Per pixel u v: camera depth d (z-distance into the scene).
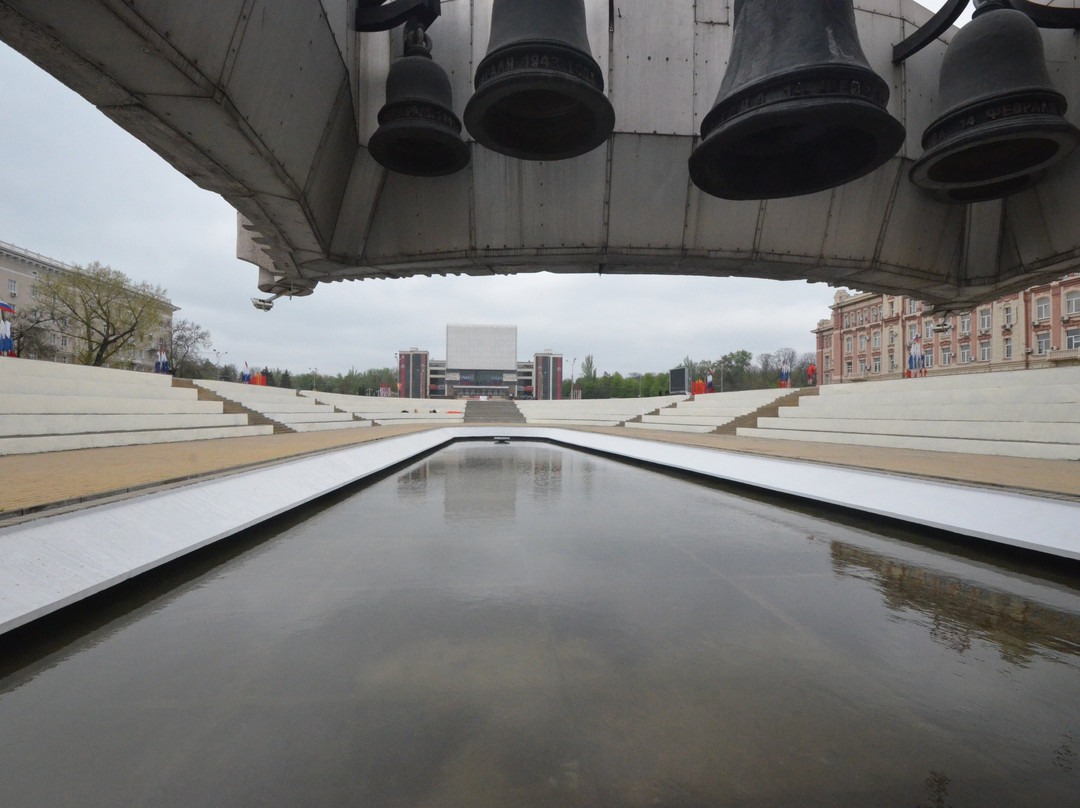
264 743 2.05
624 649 2.91
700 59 11.54
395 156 11.45
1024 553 4.74
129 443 13.70
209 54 6.86
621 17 11.35
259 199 10.51
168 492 5.41
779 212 12.79
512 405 53.03
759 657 2.82
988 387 14.55
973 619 3.39
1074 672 2.69
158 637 3.07
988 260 14.85
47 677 2.59
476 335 92.62
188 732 2.12
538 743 2.05
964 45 10.06
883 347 55.75
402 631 3.14
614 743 2.05
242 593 3.82
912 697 2.43
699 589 3.92
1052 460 10.14
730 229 13.00
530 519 6.52
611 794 1.75
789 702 2.37
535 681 2.54
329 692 2.44
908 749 2.03
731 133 8.12
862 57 7.77
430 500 7.95
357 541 5.37
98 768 1.89
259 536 5.57
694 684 2.53
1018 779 1.85
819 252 13.51
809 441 17.52
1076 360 38.19
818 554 4.95
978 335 45.59
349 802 1.71
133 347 39.44
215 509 5.61
